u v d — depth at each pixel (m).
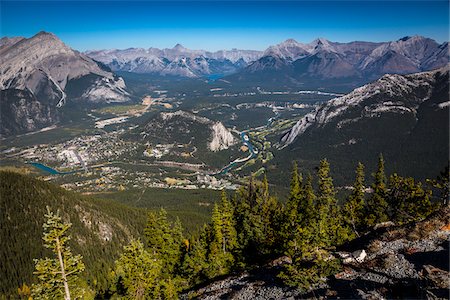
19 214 119.19
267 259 58.22
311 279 35.09
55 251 35.16
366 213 69.12
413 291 28.92
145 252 49.75
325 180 75.00
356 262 36.94
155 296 48.88
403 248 37.09
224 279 48.41
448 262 31.89
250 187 88.62
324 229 43.81
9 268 100.31
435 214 40.72
